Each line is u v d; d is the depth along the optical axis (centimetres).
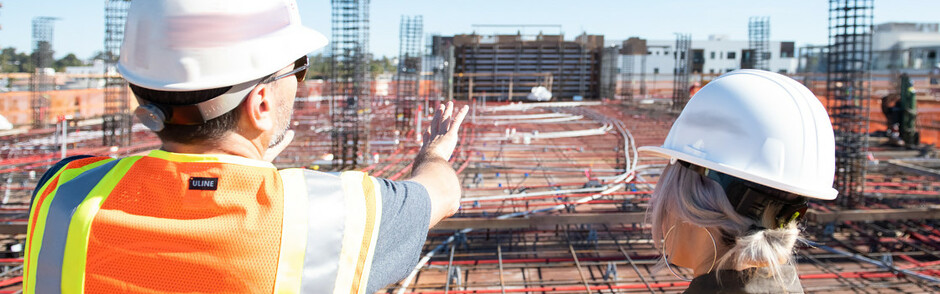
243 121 131
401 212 134
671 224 163
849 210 1065
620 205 1178
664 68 5272
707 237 156
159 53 124
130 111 1889
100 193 123
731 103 161
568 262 934
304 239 119
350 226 124
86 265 117
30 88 2678
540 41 4091
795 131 155
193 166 124
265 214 119
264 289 116
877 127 2578
